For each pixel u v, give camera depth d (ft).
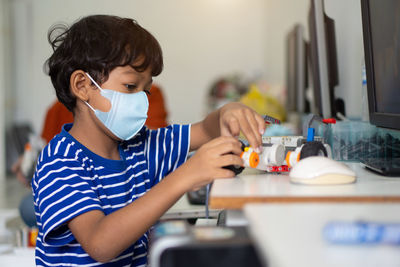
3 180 16.94
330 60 4.71
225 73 19.43
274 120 2.99
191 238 1.48
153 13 19.29
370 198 1.76
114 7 19.08
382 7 3.04
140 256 3.22
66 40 3.21
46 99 18.42
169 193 2.40
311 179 2.11
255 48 19.40
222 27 19.38
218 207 1.80
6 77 17.94
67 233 2.77
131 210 2.41
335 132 3.86
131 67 3.05
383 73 3.10
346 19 5.08
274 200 1.77
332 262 1.07
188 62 19.43
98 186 3.11
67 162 2.97
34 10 18.49
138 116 3.11
